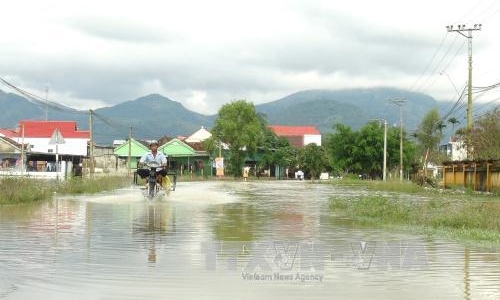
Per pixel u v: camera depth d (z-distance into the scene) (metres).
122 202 18.41
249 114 71.12
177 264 7.67
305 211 16.97
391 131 78.31
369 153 76.31
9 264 7.54
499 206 17.80
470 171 39.59
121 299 5.90
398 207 16.72
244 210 16.75
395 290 6.44
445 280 6.98
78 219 13.03
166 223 12.41
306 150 81.62
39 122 79.38
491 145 41.44
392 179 62.62
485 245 10.07
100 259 7.95
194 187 33.03
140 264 7.64
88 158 69.50
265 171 82.50
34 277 6.80
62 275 6.92
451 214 14.60
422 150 80.06
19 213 14.45
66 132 77.38
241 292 6.25
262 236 10.58
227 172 72.12
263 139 78.69
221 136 71.25
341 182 53.28
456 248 9.68
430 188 43.44
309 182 56.06
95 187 24.36
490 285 6.72
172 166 76.75
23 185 18.95
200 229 11.42
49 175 36.81
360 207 17.06
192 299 5.94
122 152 80.06
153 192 19.80
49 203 17.88
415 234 11.62
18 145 60.03
